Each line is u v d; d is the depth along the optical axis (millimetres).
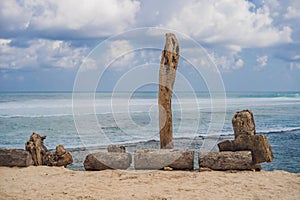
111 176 8695
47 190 7422
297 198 6793
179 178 8398
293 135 20672
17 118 27953
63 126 23531
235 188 7492
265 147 9016
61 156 10180
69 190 7422
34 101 49438
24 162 9750
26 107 37531
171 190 7395
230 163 9055
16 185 7828
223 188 7496
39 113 31469
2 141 18375
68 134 20156
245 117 9477
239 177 8422
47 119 27203
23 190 7426
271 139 19172
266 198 6793
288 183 7875
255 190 7336
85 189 7508
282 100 58969
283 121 28000
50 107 37312
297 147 16656
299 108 40219
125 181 8180
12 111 33375
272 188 7480
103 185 7836
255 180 8133
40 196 6977
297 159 13938
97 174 8891
